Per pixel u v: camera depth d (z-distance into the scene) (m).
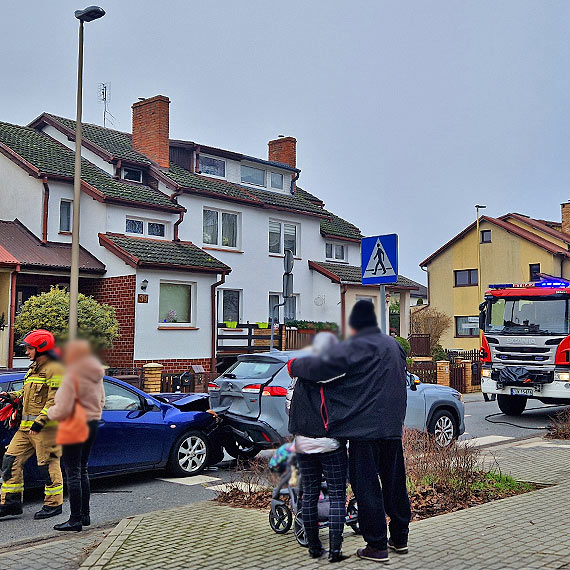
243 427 9.42
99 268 21.05
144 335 20.77
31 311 17.84
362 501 5.25
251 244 26.38
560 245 42.75
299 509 5.75
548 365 15.57
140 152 25.61
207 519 6.72
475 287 44.69
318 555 5.42
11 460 7.38
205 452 9.97
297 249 28.70
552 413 17.77
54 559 5.83
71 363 5.81
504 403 17.22
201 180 25.59
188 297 22.48
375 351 5.26
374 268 8.41
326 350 5.18
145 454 9.21
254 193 27.66
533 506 6.95
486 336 16.62
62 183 21.73
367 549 5.30
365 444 5.24
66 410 5.80
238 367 10.01
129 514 7.66
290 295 15.77
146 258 20.69
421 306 56.69
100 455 8.72
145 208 22.62
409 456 7.75
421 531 6.06
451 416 11.39
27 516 7.46
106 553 5.65
